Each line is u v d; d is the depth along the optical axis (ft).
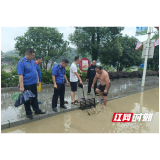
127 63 41.37
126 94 20.25
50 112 12.34
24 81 10.28
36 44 25.84
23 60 10.11
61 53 28.14
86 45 28.63
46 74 23.52
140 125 11.16
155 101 17.47
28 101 10.49
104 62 34.76
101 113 13.35
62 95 13.20
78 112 13.30
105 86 14.49
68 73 24.75
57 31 27.71
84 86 24.95
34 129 10.05
